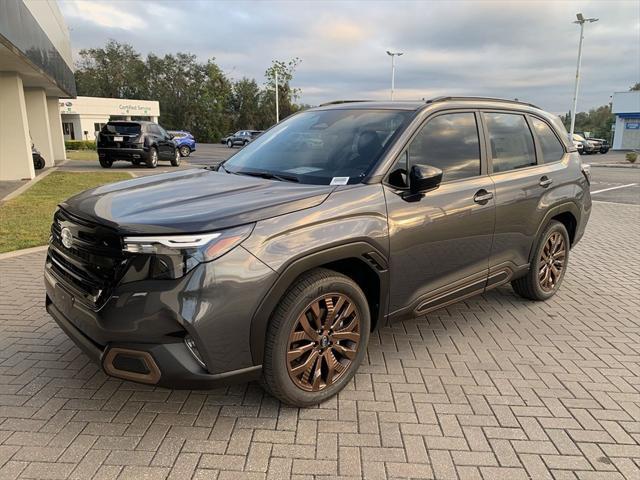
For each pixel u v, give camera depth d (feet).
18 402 10.19
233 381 8.91
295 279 9.50
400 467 8.52
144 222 8.53
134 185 11.33
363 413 10.05
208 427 9.49
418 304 11.78
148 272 8.27
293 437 9.24
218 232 8.43
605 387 11.30
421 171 10.42
